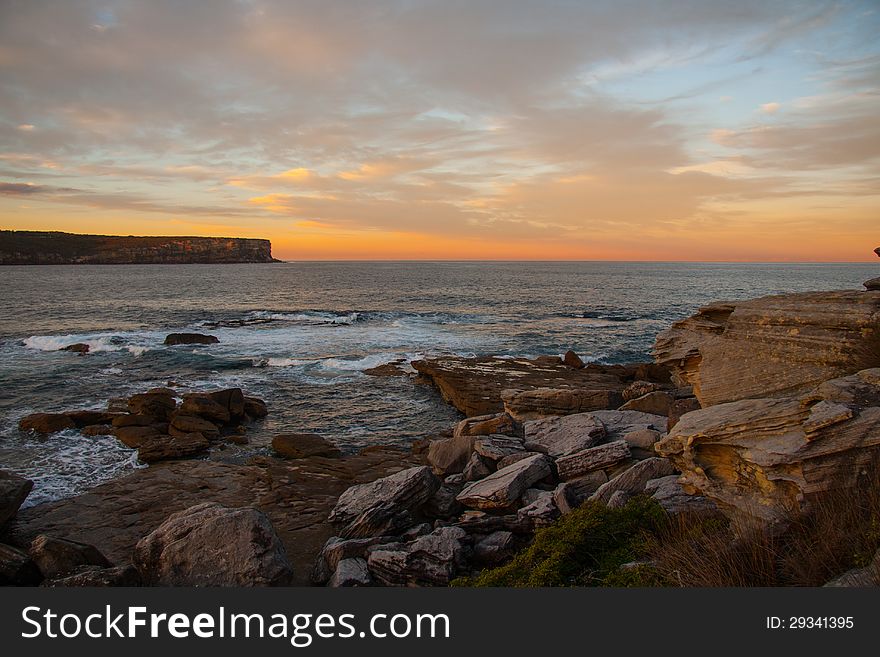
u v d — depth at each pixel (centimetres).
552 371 2889
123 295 7925
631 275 16900
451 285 11456
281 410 2412
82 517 1270
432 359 3197
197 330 4619
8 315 5419
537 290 9925
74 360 3306
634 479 1035
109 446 1853
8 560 830
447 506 1150
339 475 1548
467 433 1689
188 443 1830
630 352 3769
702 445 778
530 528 1010
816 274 17912
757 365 1028
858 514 564
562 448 1350
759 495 693
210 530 848
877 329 889
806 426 653
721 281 12975
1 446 1839
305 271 19375
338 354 3606
